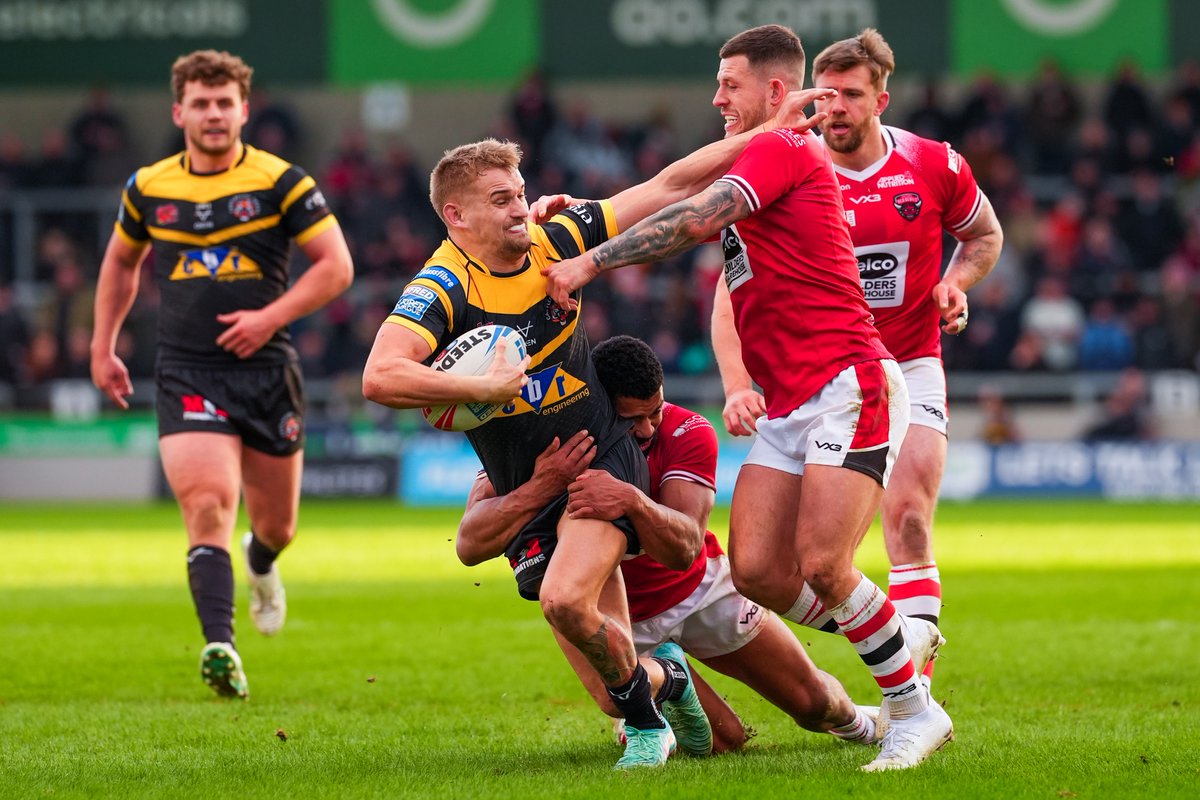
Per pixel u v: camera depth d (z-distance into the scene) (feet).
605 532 59.31
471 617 118.62
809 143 61.31
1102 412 269.85
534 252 61.05
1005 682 84.74
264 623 96.68
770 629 65.57
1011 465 261.85
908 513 73.77
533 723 74.08
